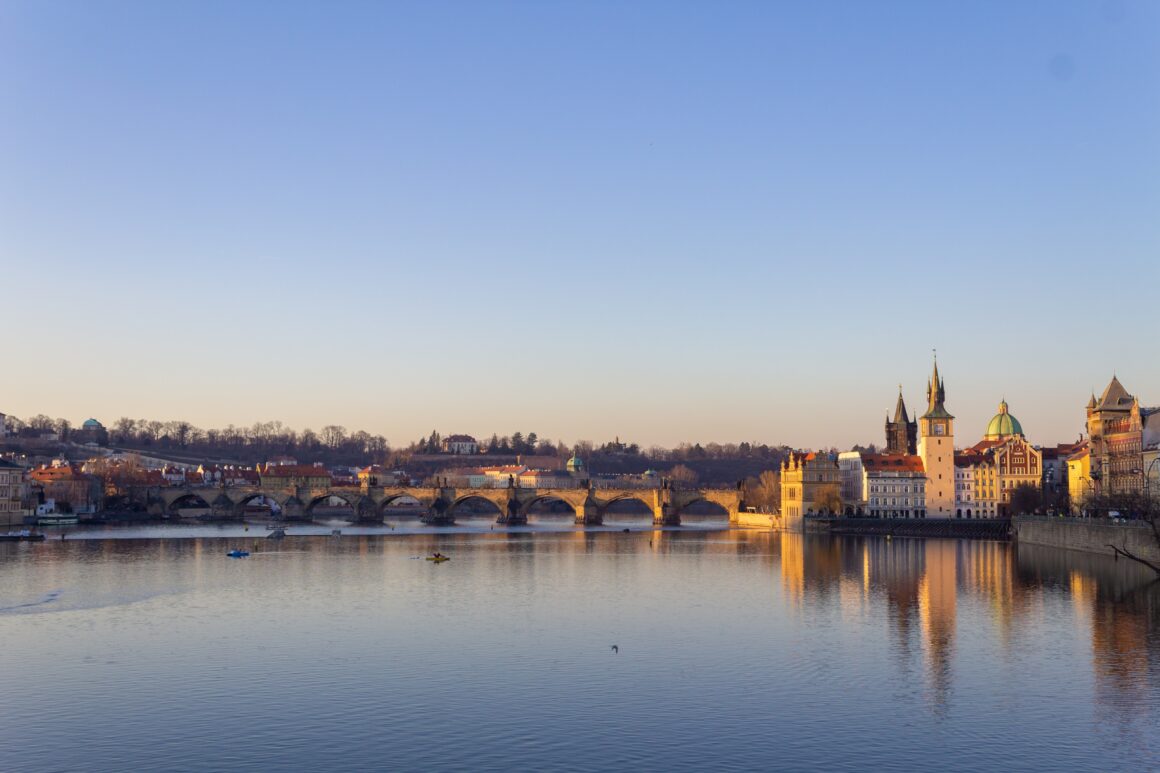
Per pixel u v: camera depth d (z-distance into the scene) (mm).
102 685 132500
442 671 140250
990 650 152625
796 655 150125
